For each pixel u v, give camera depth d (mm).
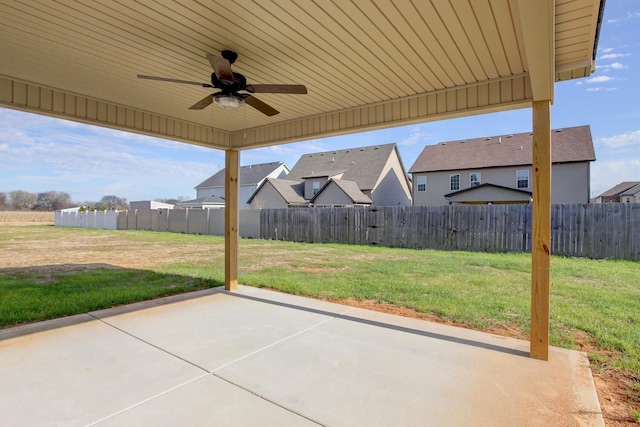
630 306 4348
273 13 2375
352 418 2031
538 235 2891
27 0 2229
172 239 14516
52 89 3766
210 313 4098
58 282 5906
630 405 2252
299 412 2088
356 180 21250
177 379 2482
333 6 2281
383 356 2910
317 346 3109
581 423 1994
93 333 3412
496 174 17344
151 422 1969
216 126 5238
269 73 3398
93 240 14266
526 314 4098
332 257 9016
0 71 3354
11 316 3877
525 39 1898
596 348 3156
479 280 5926
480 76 3342
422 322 3801
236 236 5395
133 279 6164
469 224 10047
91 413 2053
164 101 4176
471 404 2191
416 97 3918
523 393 2330
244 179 27328
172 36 2717
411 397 2271
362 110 4316
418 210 10891
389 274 6543
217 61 2643
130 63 3195
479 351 3025
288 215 13773
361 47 2838
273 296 4926
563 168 15648
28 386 2369
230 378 2506
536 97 2844
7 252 10492
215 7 2311
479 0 2176
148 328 3564
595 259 8141
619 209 8039
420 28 2525
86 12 2379
